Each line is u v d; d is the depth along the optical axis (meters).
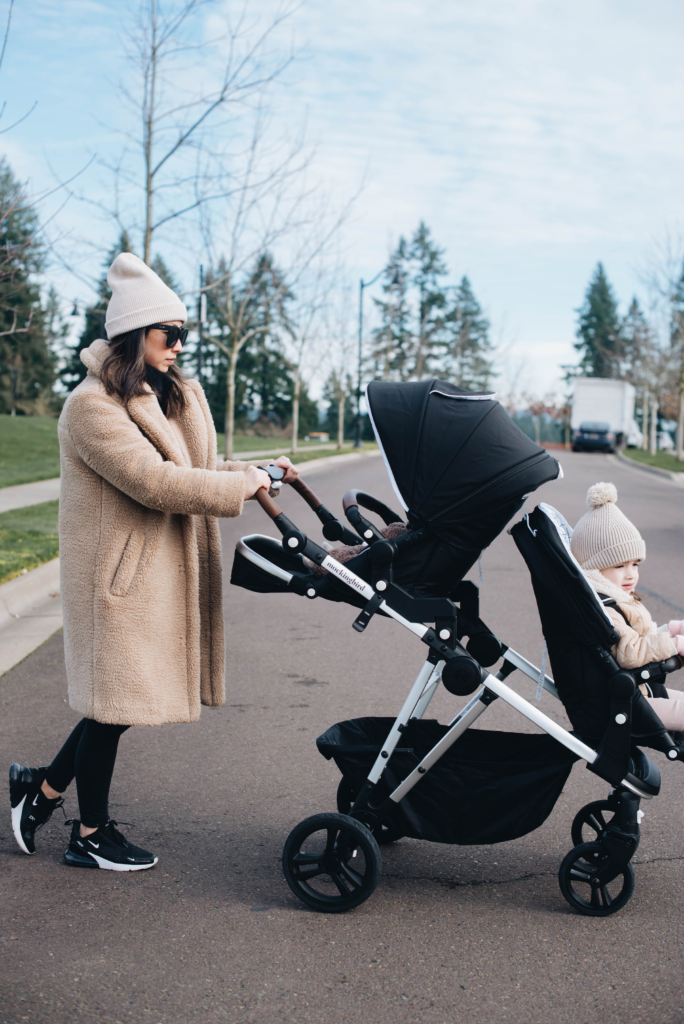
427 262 74.75
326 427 76.00
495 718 4.76
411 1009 2.29
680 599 7.88
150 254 12.89
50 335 55.75
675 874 3.08
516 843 3.35
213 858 3.14
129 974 2.42
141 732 4.48
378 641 6.45
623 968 2.49
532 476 2.78
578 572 2.74
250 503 14.31
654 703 2.95
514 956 2.55
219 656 3.11
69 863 3.08
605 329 77.75
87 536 2.87
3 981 2.37
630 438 45.22
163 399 3.02
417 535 2.84
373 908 2.83
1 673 5.46
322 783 3.82
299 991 2.36
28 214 8.50
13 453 23.88
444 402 2.98
